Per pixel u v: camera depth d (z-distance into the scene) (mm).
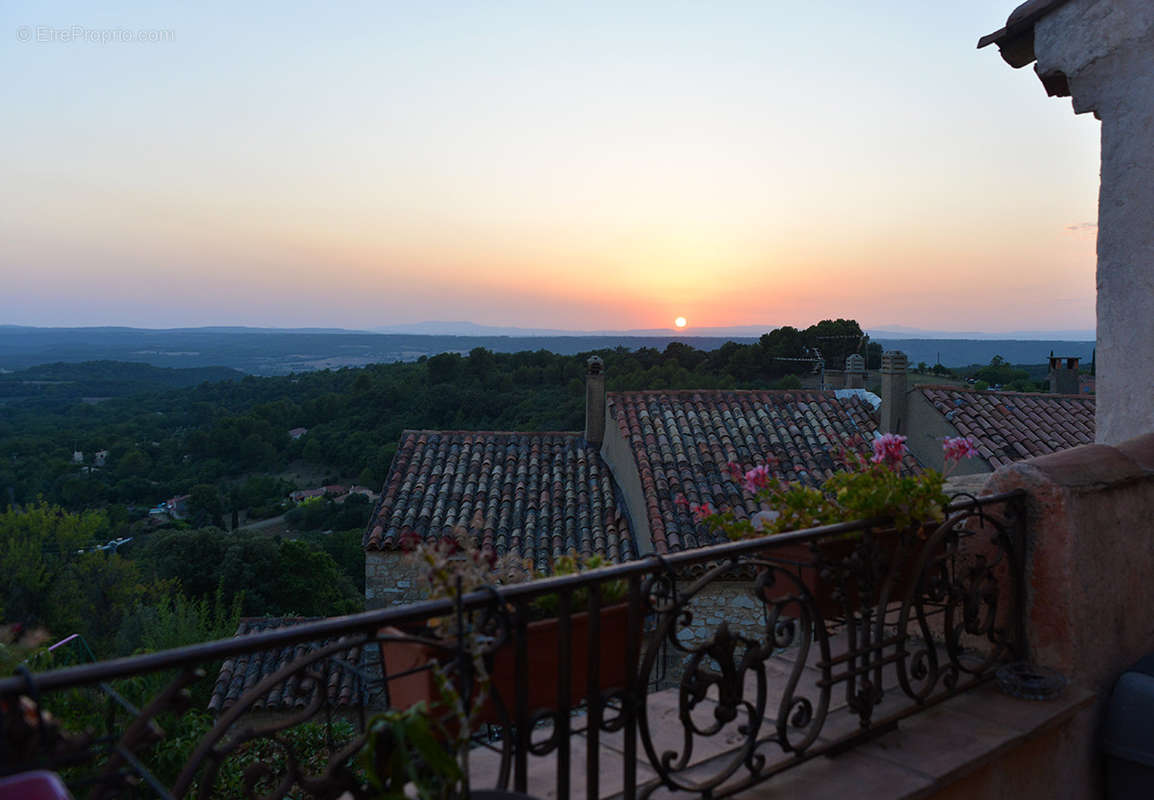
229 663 11180
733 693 2250
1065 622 2961
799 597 2410
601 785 2408
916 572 2689
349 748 1732
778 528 2842
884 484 2650
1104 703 3041
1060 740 2885
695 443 12438
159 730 1360
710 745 2680
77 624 23031
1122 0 3744
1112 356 3881
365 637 1626
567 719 1983
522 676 1896
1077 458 3115
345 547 33875
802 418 13500
